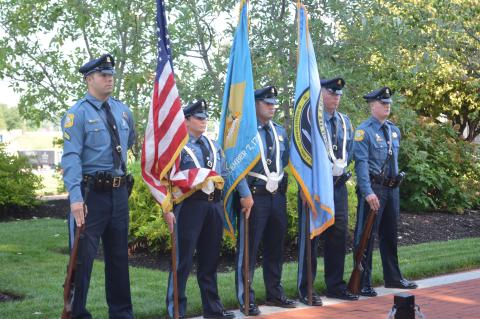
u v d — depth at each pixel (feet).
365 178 24.49
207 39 35.45
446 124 53.88
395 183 25.29
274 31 33.58
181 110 19.72
